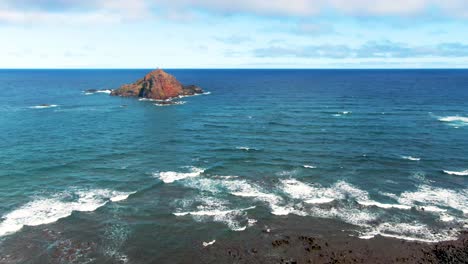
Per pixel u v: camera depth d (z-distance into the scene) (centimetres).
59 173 4212
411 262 2556
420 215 3222
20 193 3625
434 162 4653
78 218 3150
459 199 3541
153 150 5253
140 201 3500
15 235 2861
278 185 3912
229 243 2809
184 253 2683
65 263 2545
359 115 8162
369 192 3722
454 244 2762
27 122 7375
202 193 3697
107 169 4384
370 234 2925
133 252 2692
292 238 2872
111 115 8362
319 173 4284
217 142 5750
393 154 5009
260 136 6162
